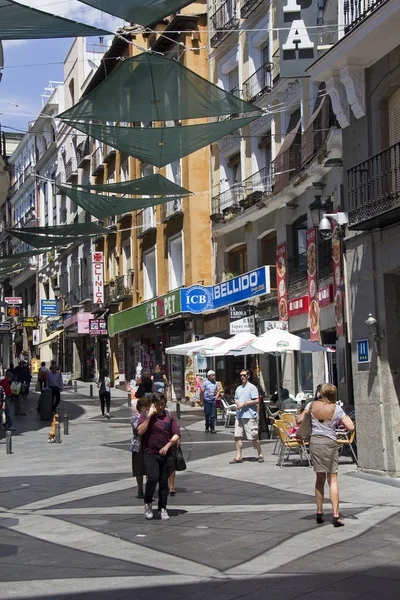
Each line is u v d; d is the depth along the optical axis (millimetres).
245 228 28359
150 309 34969
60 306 54375
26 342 65562
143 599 6605
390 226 12930
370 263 13406
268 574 7293
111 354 43688
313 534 8883
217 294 29922
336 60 13844
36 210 59438
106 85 12172
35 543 9086
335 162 19422
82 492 12750
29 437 22234
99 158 45094
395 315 13117
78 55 49844
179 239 33781
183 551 8367
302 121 23422
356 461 14281
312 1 15711
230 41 29266
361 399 13617
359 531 8938
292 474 13664
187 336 32500
